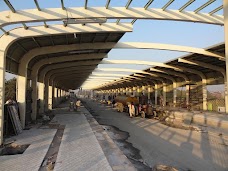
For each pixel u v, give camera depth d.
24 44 11.43
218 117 20.08
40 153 7.22
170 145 9.71
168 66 25.73
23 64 12.73
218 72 25.69
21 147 8.33
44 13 8.26
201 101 28.86
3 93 8.72
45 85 23.02
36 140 9.15
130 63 25.11
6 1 7.03
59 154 7.16
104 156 6.95
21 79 12.58
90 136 10.17
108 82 56.34
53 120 16.03
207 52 17.64
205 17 9.37
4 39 9.03
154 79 39.44
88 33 11.52
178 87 34.41
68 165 6.09
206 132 12.98
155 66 26.73
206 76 28.03
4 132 10.04
